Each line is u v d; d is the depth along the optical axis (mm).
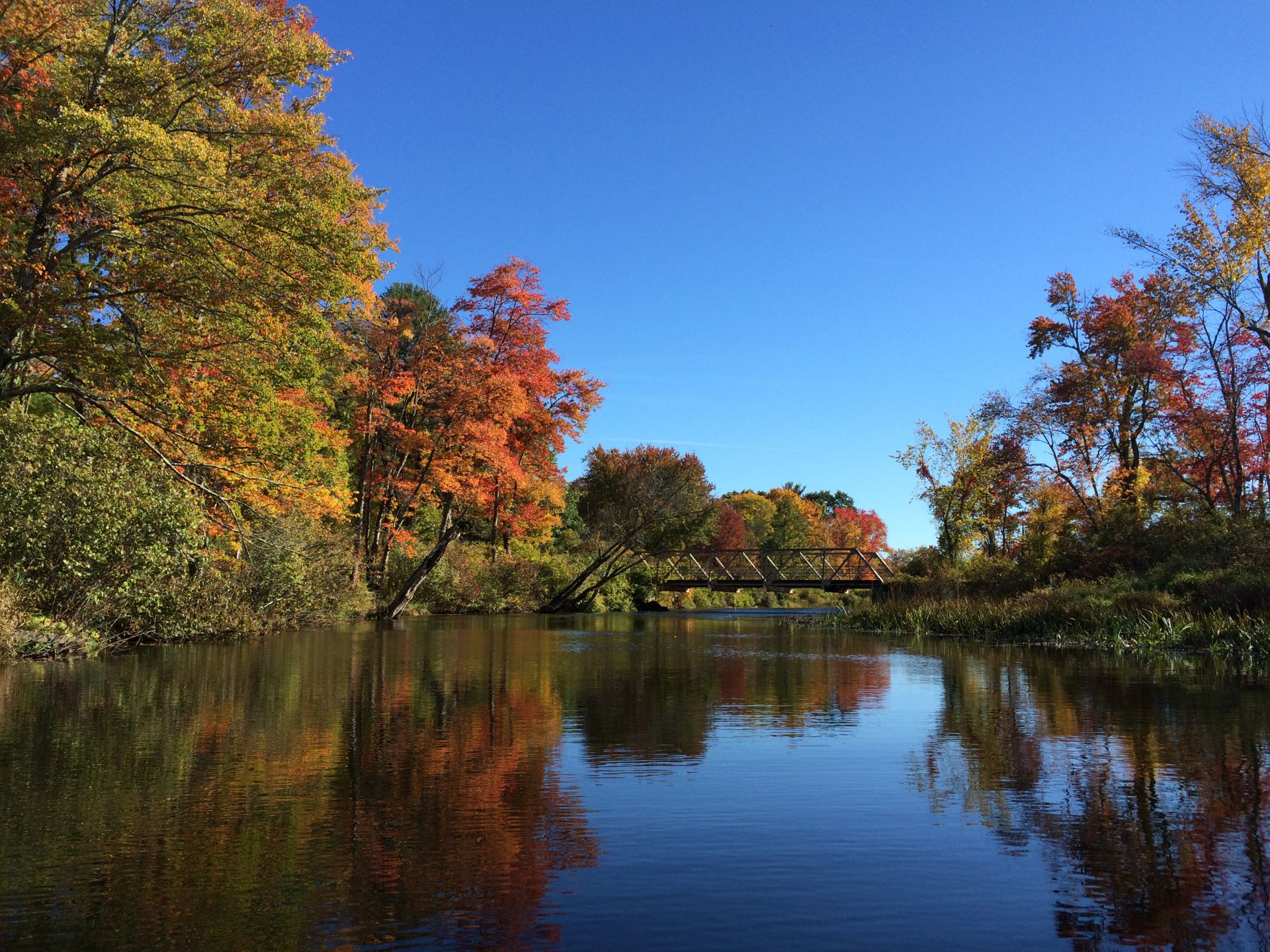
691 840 3314
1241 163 22531
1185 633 14133
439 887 2785
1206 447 26828
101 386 13125
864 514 86188
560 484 43406
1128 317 28031
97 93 12359
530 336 30594
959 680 9102
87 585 11211
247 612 15648
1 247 12031
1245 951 2309
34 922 2455
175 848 3172
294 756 4879
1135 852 3176
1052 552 26109
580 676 9523
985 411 29906
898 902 2676
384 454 29188
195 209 12773
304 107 14508
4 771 4457
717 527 51594
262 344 13891
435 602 32375
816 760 4820
